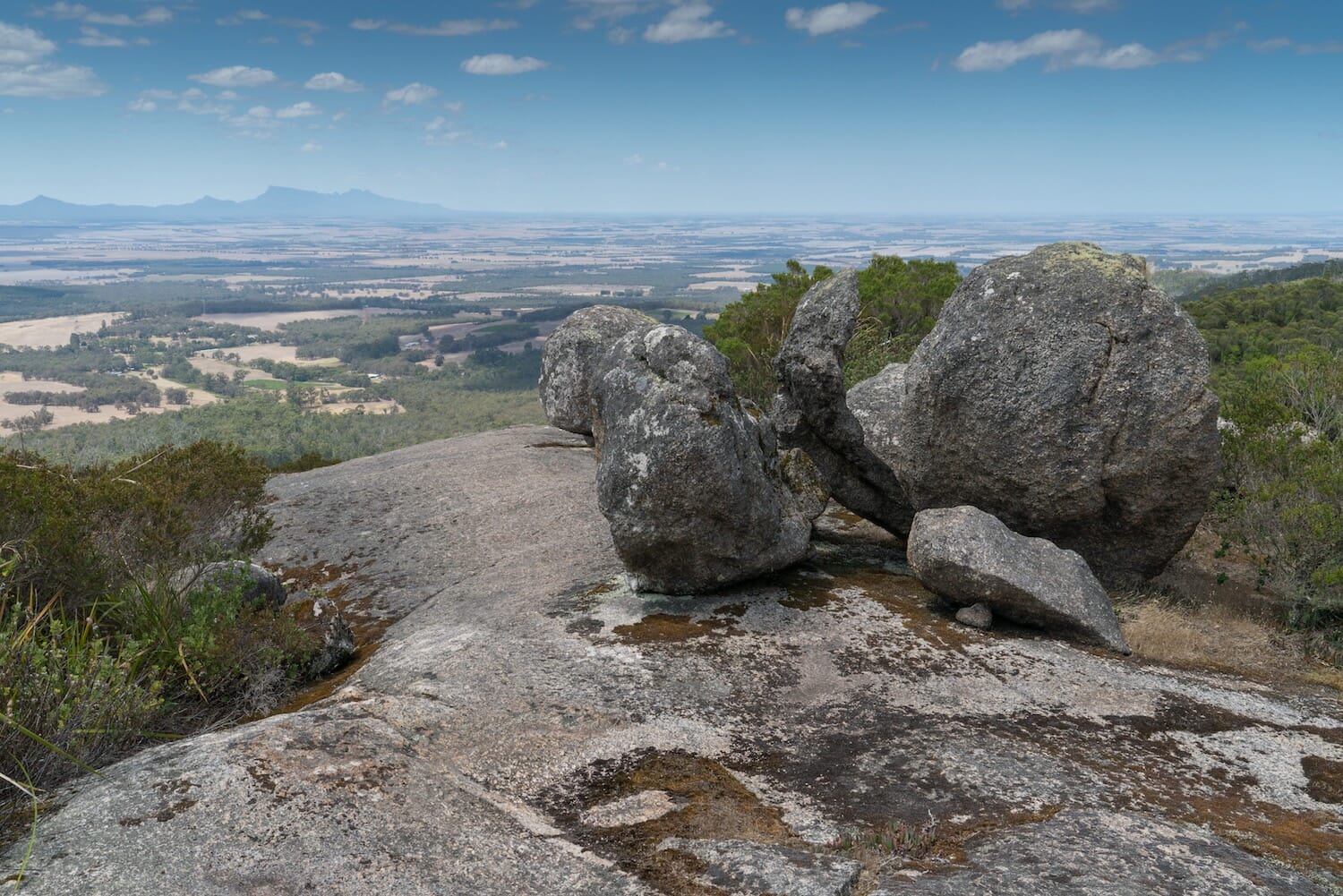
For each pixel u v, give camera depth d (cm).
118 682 588
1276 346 4069
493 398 18562
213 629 749
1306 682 813
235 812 445
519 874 421
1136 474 980
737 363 2688
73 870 397
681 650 754
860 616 859
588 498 1415
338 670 838
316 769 492
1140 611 966
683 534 872
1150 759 598
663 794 519
